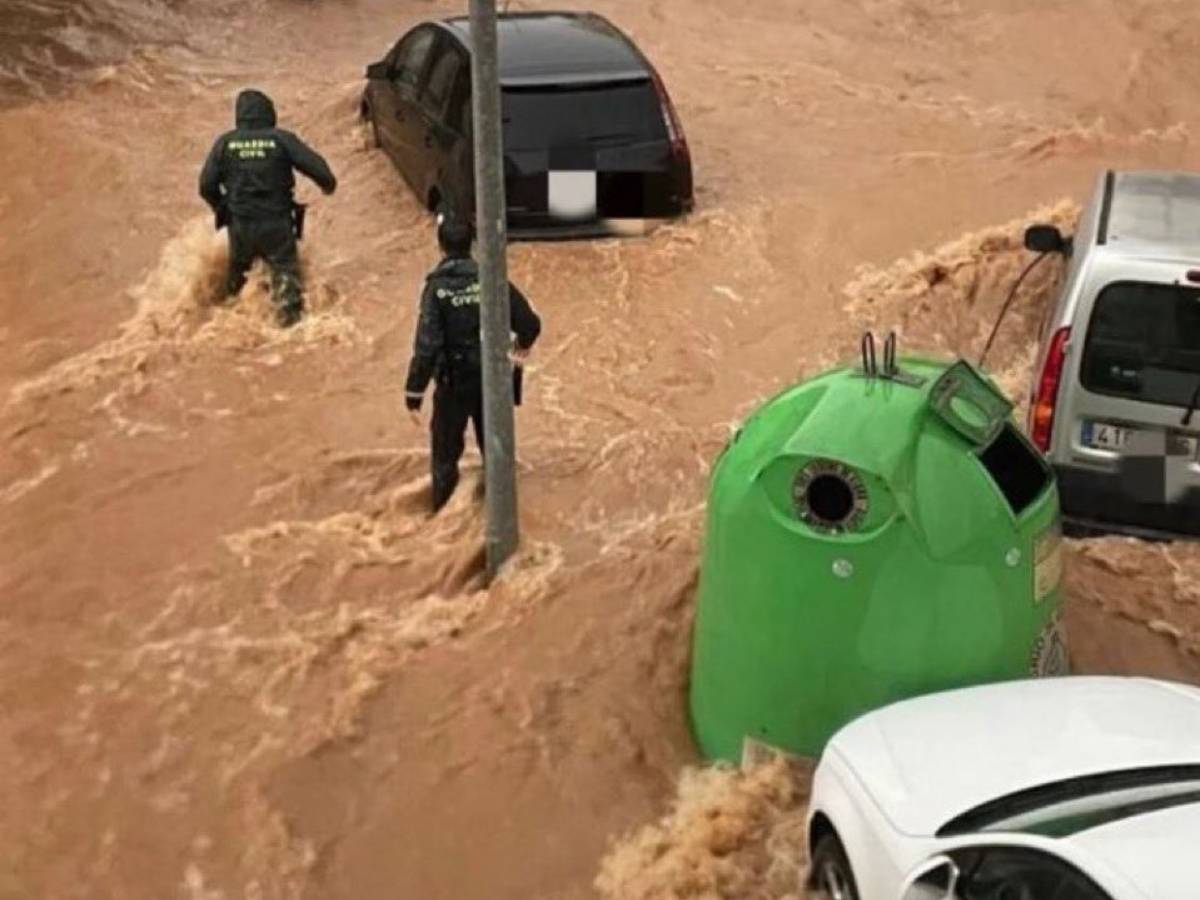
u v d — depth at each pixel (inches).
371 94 528.1
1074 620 289.9
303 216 442.0
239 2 666.8
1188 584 300.5
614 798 257.1
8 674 292.5
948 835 197.0
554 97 449.1
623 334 410.9
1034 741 212.7
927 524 229.1
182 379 396.8
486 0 271.4
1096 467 305.0
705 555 251.1
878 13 674.2
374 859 249.9
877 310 418.0
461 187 447.5
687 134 537.6
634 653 286.2
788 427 239.0
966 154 527.5
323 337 415.8
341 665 291.9
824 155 523.8
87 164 516.1
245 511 342.0
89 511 343.3
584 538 324.5
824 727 239.3
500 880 244.5
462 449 338.0
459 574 316.5
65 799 263.0
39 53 601.9
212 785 265.1
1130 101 589.9
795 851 236.7
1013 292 407.5
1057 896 178.4
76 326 425.1
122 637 302.7
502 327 296.4
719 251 449.4
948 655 232.7
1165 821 184.9
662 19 659.4
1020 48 640.4
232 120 554.9
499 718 274.8
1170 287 294.2
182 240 466.6
